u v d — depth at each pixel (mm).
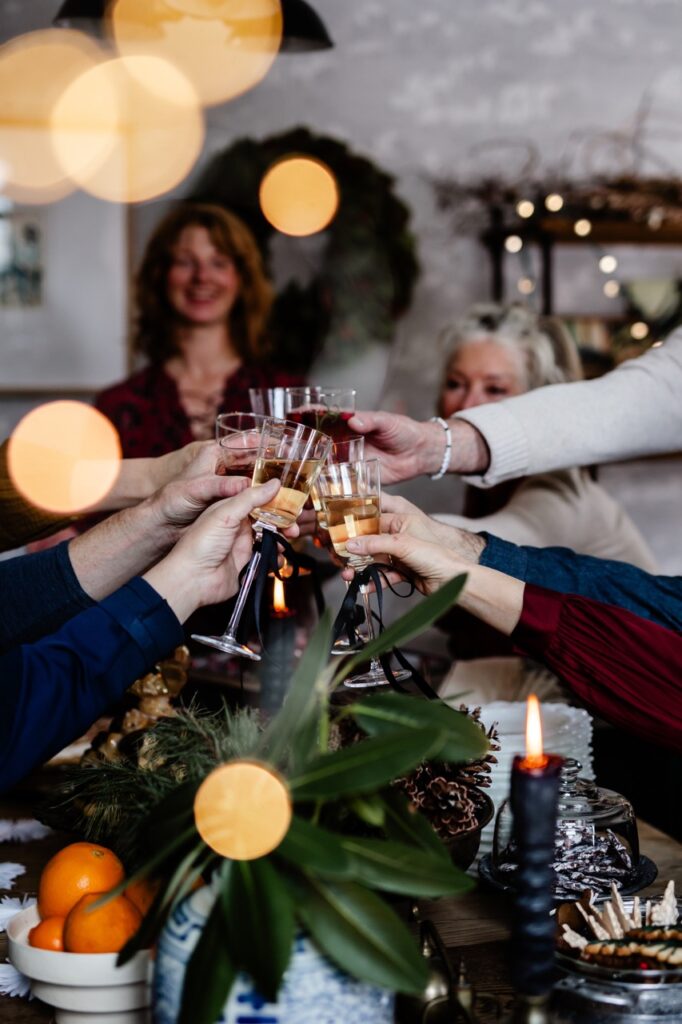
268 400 1827
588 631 1349
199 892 914
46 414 3754
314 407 1803
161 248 3674
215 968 844
